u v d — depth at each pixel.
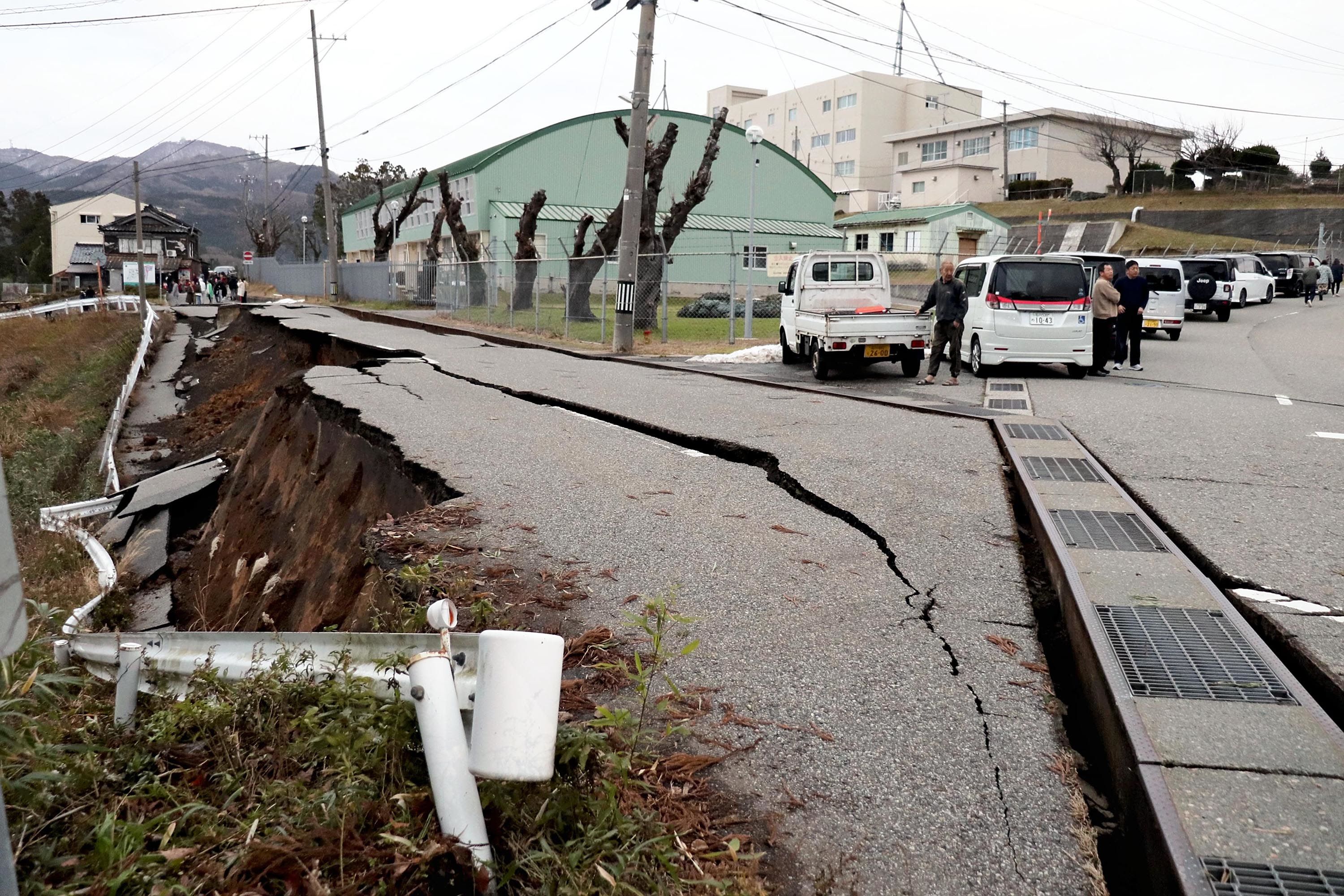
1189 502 6.94
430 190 53.31
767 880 2.79
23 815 2.77
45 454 16.00
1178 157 73.69
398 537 6.19
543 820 2.78
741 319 31.61
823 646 4.45
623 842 2.73
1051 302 15.20
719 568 5.59
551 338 24.53
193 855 2.64
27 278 97.50
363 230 68.62
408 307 39.94
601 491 7.45
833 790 3.26
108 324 35.34
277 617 8.80
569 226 45.66
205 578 11.52
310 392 13.37
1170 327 22.69
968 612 4.89
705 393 13.40
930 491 7.27
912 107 77.81
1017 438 9.52
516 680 2.56
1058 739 3.62
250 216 89.88
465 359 18.34
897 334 15.11
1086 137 70.81
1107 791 3.64
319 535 9.57
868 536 6.22
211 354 30.12
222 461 15.55
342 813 2.75
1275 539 6.00
